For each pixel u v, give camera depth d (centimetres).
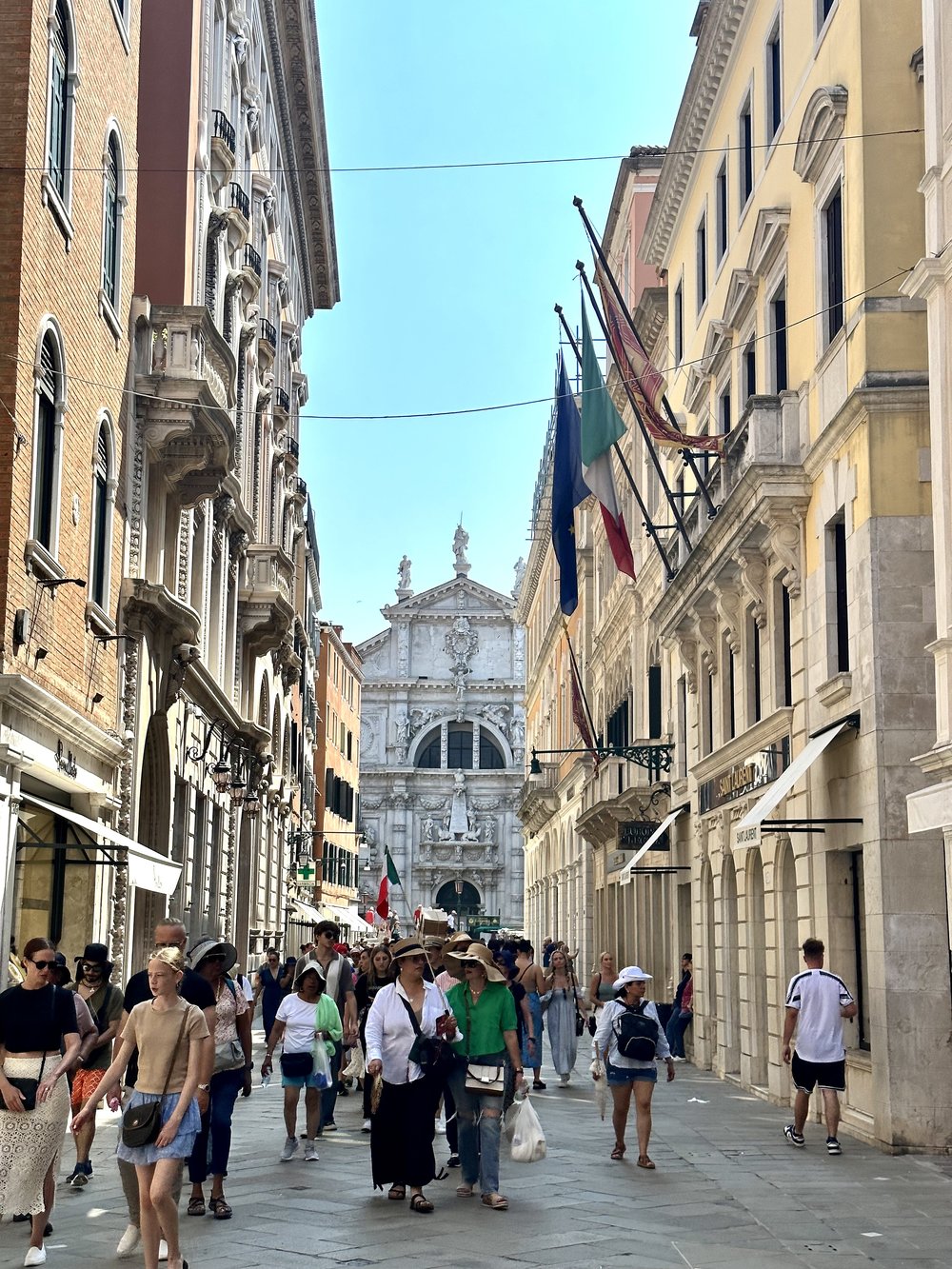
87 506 1988
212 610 3294
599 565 5081
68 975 1276
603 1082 1600
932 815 1371
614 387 4162
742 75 2566
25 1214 942
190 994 1091
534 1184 1277
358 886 9038
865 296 1733
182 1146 897
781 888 2088
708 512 2434
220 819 3356
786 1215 1147
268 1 3734
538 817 7162
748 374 2464
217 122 2875
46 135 1709
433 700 9925
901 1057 1577
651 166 4094
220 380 2595
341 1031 1451
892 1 1777
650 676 3528
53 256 1759
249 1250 987
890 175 1750
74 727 1866
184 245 2533
